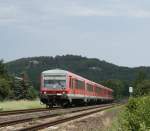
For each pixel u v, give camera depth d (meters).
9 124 20.80
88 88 59.72
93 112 37.56
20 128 19.27
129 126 16.25
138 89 31.00
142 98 22.86
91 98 62.66
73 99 50.06
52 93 46.12
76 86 50.38
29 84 96.12
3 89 82.00
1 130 18.12
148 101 20.45
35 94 97.50
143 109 18.14
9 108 41.00
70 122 24.50
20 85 94.06
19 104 49.25
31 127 18.48
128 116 18.02
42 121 24.52
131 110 23.38
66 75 46.34
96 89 68.69
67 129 20.22
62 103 47.25
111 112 37.62
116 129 17.52
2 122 20.97
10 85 91.12
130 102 25.69
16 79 94.88
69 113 34.50
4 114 28.61
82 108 46.44
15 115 28.92
